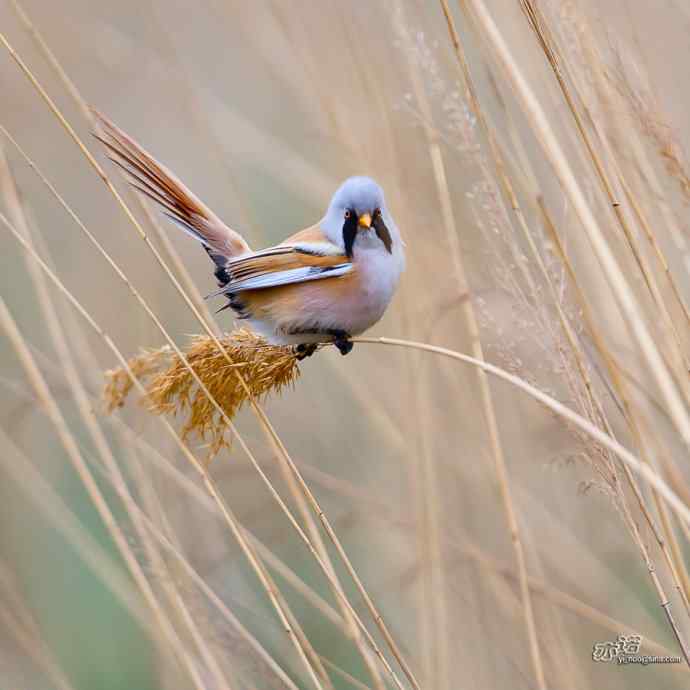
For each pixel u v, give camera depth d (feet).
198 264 41.73
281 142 38.58
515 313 25.61
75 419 36.88
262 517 35.58
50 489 32.07
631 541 34.65
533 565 32.91
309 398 38.75
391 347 36.27
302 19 35.96
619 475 26.89
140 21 42.96
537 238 28.50
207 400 24.79
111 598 35.29
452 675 31.27
